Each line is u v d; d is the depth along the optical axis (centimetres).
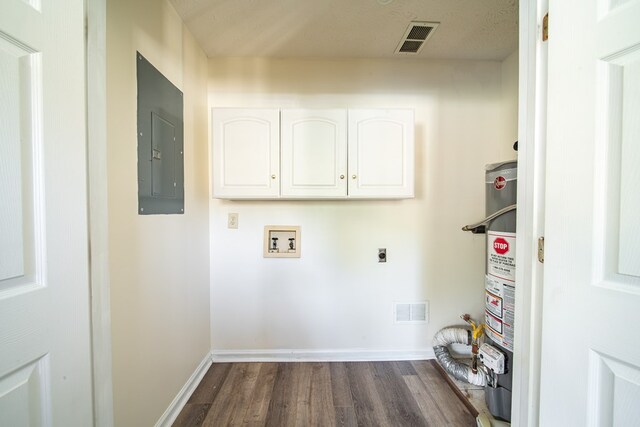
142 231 109
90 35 68
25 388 51
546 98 67
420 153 186
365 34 158
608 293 53
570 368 59
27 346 50
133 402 103
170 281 131
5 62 47
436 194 187
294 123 158
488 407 135
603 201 54
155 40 119
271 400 146
